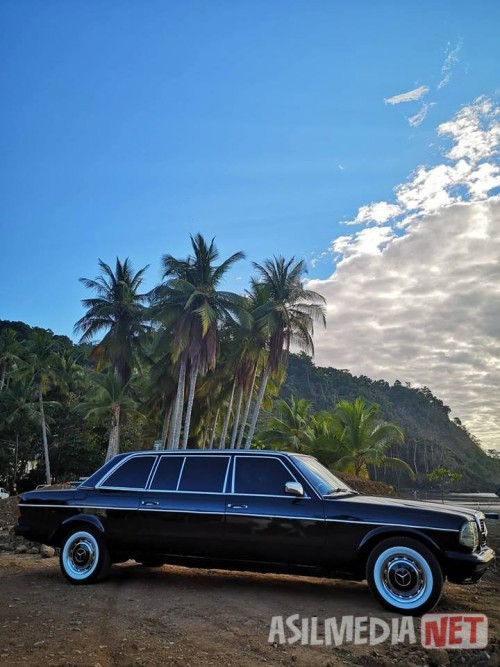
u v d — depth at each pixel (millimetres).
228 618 5305
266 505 6195
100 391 41562
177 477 6824
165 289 34562
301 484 6227
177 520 6508
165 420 43125
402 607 5465
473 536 5516
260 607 5703
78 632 4809
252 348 35375
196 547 6398
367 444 37094
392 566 5598
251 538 6141
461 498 61125
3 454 56781
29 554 11469
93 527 6988
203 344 34062
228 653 4379
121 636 4730
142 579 7156
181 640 4664
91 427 58250
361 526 5781
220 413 53094
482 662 4328
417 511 5766
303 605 5797
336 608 5680
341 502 6020
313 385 187500
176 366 38781
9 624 5051
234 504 6316
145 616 5352
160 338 36594
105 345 42000
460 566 5438
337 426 38938
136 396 50938
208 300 34344
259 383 42906
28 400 55438
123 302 41594
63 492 7324
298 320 35156
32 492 7555
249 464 6590
